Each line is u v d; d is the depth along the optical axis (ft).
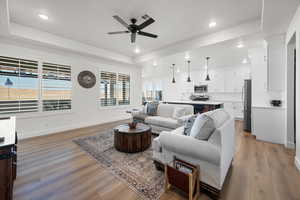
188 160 5.58
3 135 4.41
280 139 10.42
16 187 5.44
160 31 10.99
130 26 8.84
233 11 8.30
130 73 20.76
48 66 12.76
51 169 6.76
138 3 7.73
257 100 12.32
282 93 11.20
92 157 8.06
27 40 10.90
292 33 7.82
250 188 5.50
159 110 14.25
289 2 6.34
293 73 9.40
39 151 8.82
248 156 8.34
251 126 13.07
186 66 21.59
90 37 12.59
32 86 11.83
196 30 10.82
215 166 4.91
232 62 18.89
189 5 7.84
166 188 5.27
